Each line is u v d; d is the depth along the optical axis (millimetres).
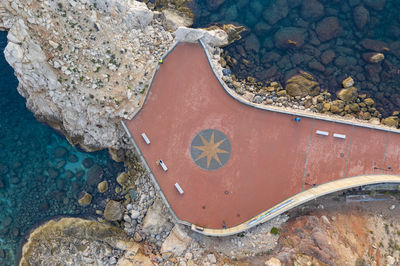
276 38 31031
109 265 26344
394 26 30109
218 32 29625
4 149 30688
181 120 27734
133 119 27500
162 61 27953
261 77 30828
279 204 26328
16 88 30938
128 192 28953
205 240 26547
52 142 30781
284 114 27422
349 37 30688
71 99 25750
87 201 29328
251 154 27312
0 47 30609
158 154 27359
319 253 23641
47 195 30109
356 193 26062
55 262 26938
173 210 26578
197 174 27109
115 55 26844
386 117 29453
